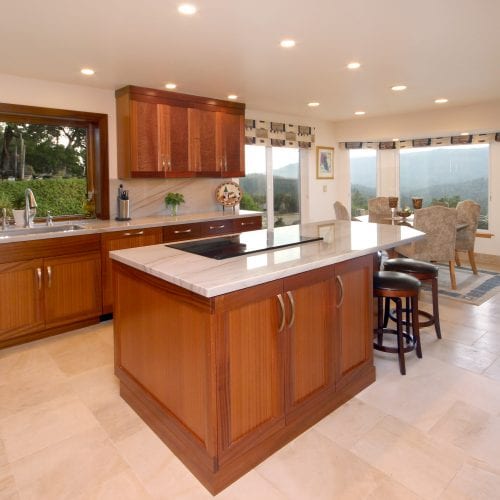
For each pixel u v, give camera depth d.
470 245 5.41
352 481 1.82
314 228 3.38
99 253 3.73
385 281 2.75
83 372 2.89
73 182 4.30
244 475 1.87
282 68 3.62
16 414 2.38
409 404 2.42
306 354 2.14
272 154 6.28
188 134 4.54
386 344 3.27
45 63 3.35
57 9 2.37
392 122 6.29
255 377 1.88
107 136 4.28
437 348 3.19
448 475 1.85
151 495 1.77
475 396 2.50
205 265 2.04
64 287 3.54
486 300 4.38
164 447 2.08
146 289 2.13
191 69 3.59
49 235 3.40
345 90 4.54
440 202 6.66
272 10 2.44
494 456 1.97
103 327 3.74
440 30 2.80
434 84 4.32
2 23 2.56
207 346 1.72
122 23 2.58
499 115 5.28
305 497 1.74
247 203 6.07
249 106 5.37
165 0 2.28
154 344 2.12
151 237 4.07
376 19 2.60
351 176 7.34
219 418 1.75
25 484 1.83
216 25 2.64
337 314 2.32
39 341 3.43
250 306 1.82
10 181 3.91
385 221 5.55
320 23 2.65
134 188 4.57
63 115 3.98
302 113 6.02
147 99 4.19
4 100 3.65
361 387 2.56
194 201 5.15
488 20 2.65
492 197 5.98
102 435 2.18
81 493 1.78
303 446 2.05
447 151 6.50
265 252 2.35
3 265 3.19
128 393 2.44
